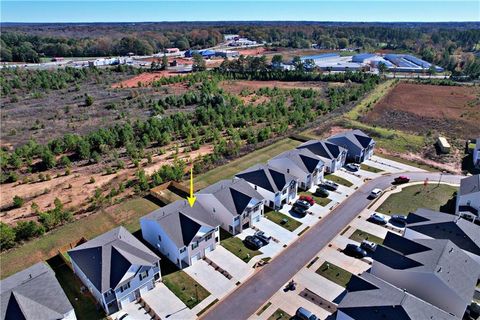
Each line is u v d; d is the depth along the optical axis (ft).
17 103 385.50
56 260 143.95
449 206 179.73
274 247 151.43
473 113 334.85
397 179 205.26
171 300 124.26
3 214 177.06
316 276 134.82
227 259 143.95
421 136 278.67
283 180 179.01
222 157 237.04
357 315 101.24
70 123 315.17
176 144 265.95
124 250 126.31
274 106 334.85
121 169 224.12
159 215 148.46
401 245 131.34
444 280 112.16
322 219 171.22
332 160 214.28
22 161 236.63
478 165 223.92
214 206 162.20
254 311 119.55
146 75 538.88
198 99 374.02
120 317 116.57
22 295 106.11
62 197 191.83
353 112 339.77
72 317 109.70
